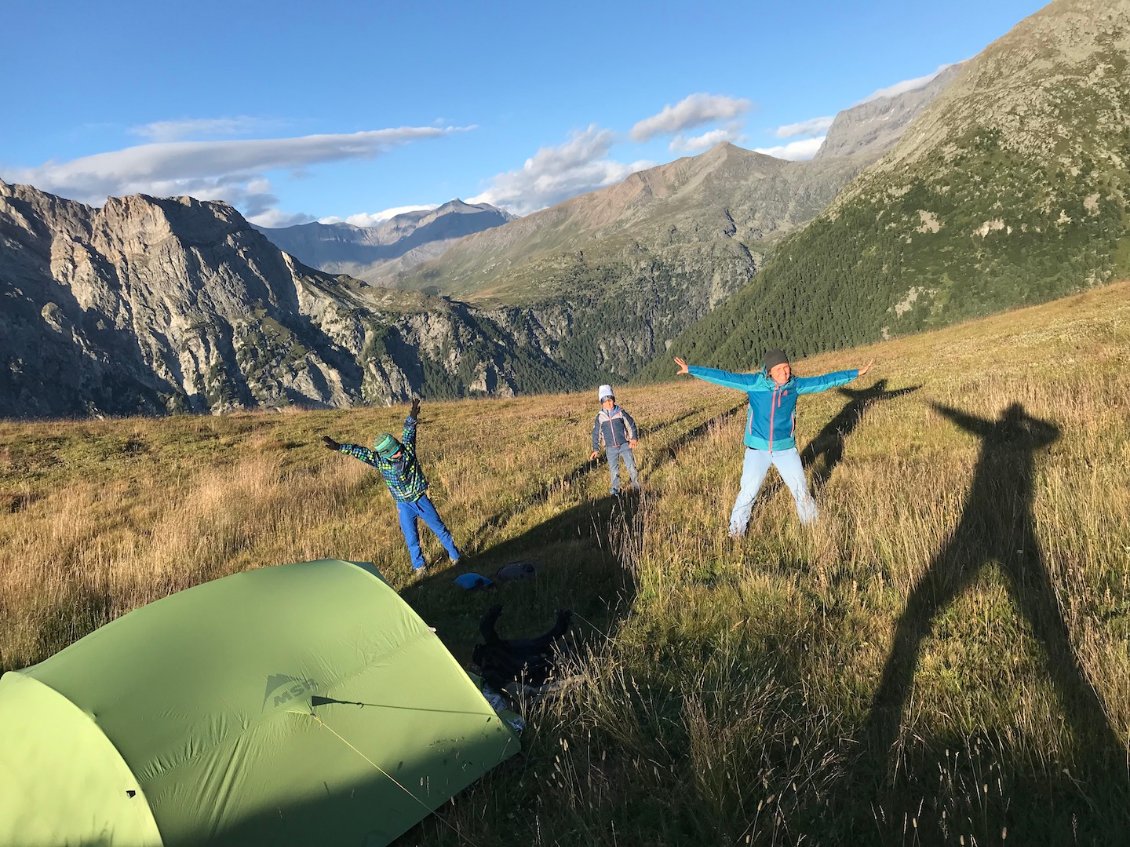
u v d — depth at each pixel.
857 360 30.75
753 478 7.24
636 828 3.45
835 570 6.11
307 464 17.39
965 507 6.68
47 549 10.18
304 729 3.74
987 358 19.17
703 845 3.29
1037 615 4.70
